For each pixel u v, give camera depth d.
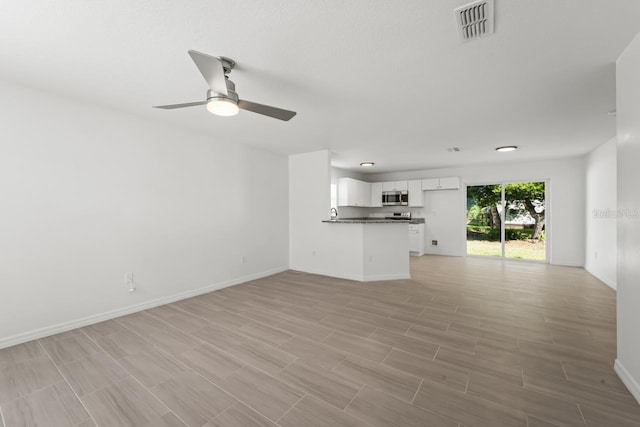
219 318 2.93
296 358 2.12
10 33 1.65
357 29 1.62
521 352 2.17
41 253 2.48
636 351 1.63
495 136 3.91
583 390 1.70
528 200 6.11
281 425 1.46
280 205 5.17
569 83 2.30
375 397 1.67
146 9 1.45
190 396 1.70
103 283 2.87
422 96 2.58
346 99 2.64
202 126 3.50
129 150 3.06
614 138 3.90
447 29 1.62
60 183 2.58
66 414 1.56
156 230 3.31
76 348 2.29
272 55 1.90
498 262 5.96
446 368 1.96
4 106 2.29
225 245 4.13
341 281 4.47
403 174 7.50
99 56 1.92
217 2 1.40
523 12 1.47
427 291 3.88
